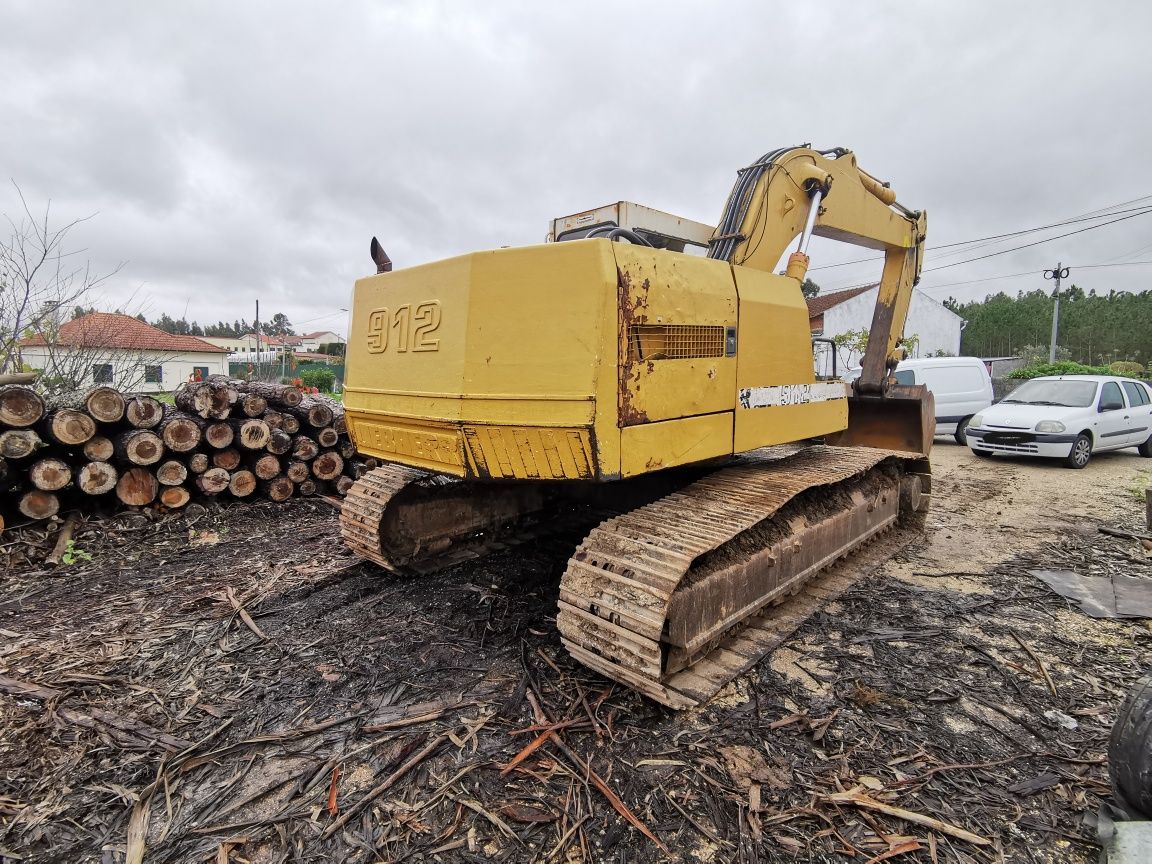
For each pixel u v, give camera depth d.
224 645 3.44
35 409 5.11
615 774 2.41
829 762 2.49
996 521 6.24
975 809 2.24
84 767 2.45
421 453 3.24
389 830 2.14
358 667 3.20
